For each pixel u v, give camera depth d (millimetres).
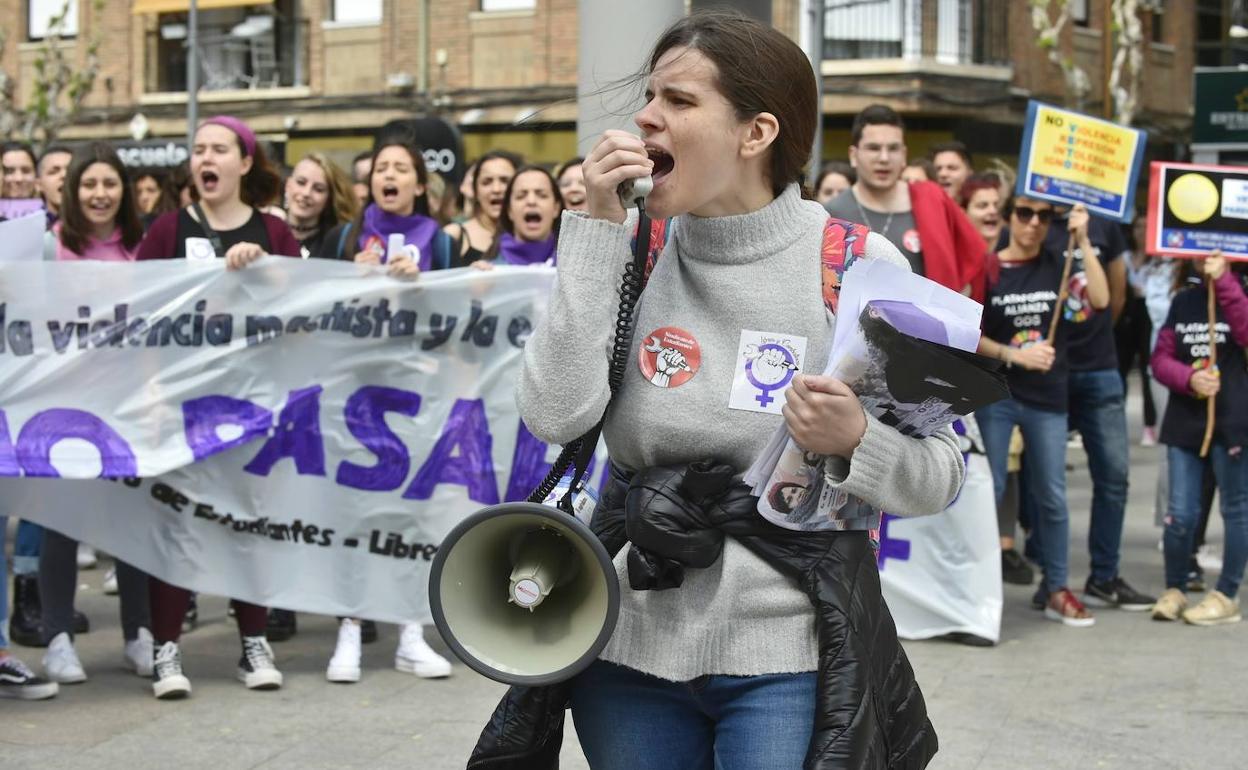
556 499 2508
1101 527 7344
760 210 2459
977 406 2309
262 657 5680
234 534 5613
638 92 2615
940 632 6508
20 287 5477
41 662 6004
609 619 2361
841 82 22750
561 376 2391
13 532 8727
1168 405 7004
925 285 2322
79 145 6449
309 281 5691
